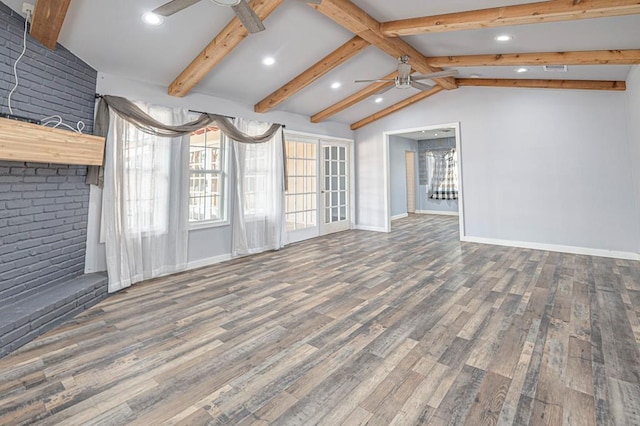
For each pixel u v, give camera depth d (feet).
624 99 14.40
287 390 5.70
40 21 7.75
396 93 19.21
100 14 8.64
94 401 5.40
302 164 20.15
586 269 12.90
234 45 10.09
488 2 9.19
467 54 13.65
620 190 14.62
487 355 6.74
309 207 20.66
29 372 6.20
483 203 18.22
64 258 9.69
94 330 7.97
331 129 21.74
